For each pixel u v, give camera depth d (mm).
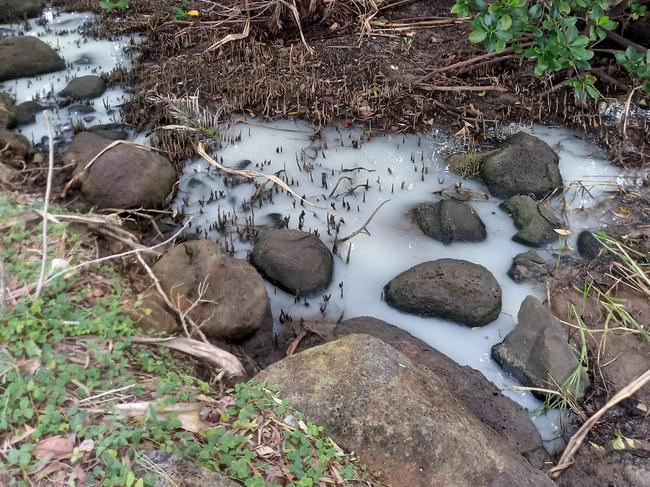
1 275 2992
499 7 4930
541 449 3426
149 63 6801
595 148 5559
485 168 5195
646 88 5336
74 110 6027
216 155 5477
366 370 3025
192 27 7234
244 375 3342
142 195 4695
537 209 4848
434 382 3189
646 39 6254
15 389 2537
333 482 2598
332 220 4793
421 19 7223
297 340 3975
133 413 2613
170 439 2549
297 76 6316
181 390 2861
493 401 3566
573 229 4828
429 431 2828
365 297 4359
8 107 5695
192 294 3781
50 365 2725
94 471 2320
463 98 6016
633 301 4227
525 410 3584
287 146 5613
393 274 4516
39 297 3064
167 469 2369
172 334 3453
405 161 5484
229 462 2523
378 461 2773
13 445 2395
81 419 2502
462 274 4168
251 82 6219
